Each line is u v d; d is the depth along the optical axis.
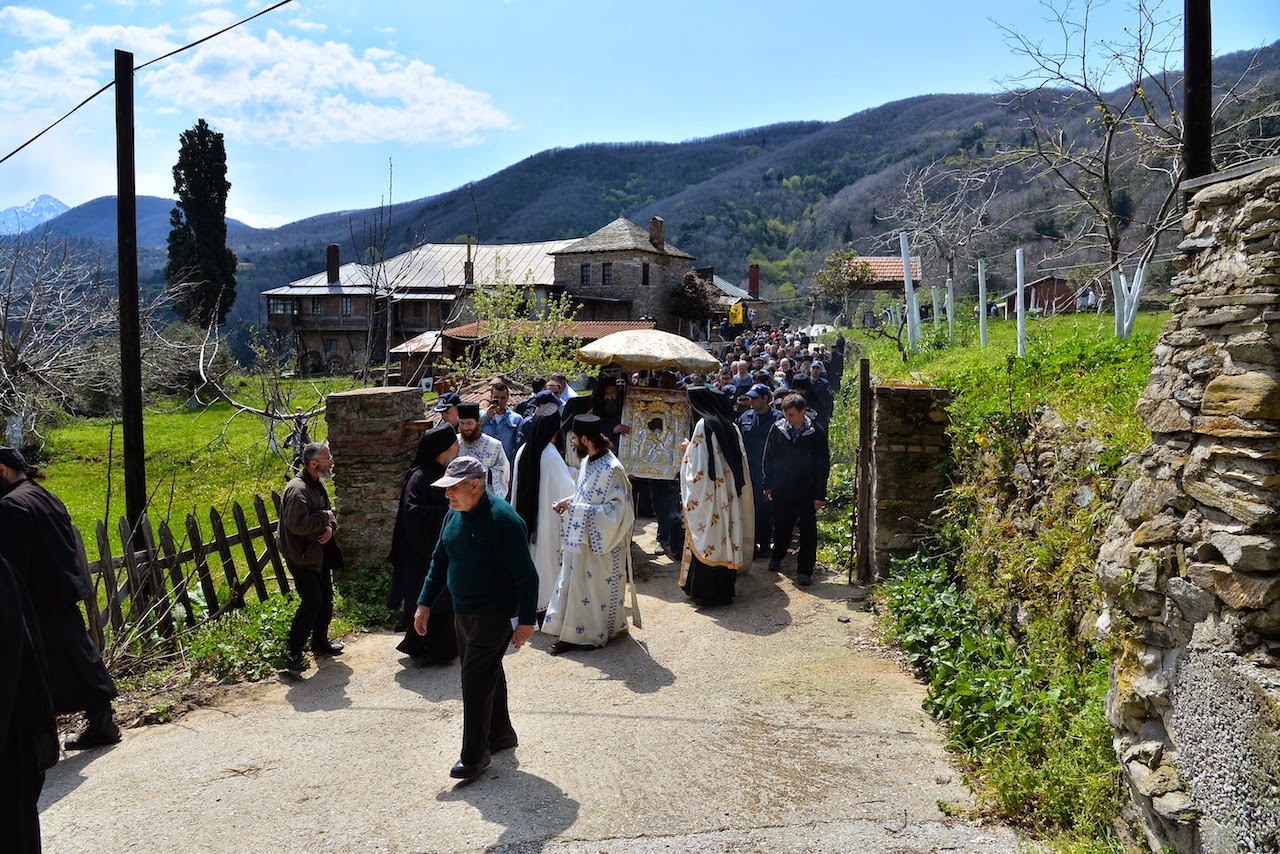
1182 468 3.46
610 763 4.86
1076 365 6.69
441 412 9.11
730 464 7.92
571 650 6.91
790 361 18.53
